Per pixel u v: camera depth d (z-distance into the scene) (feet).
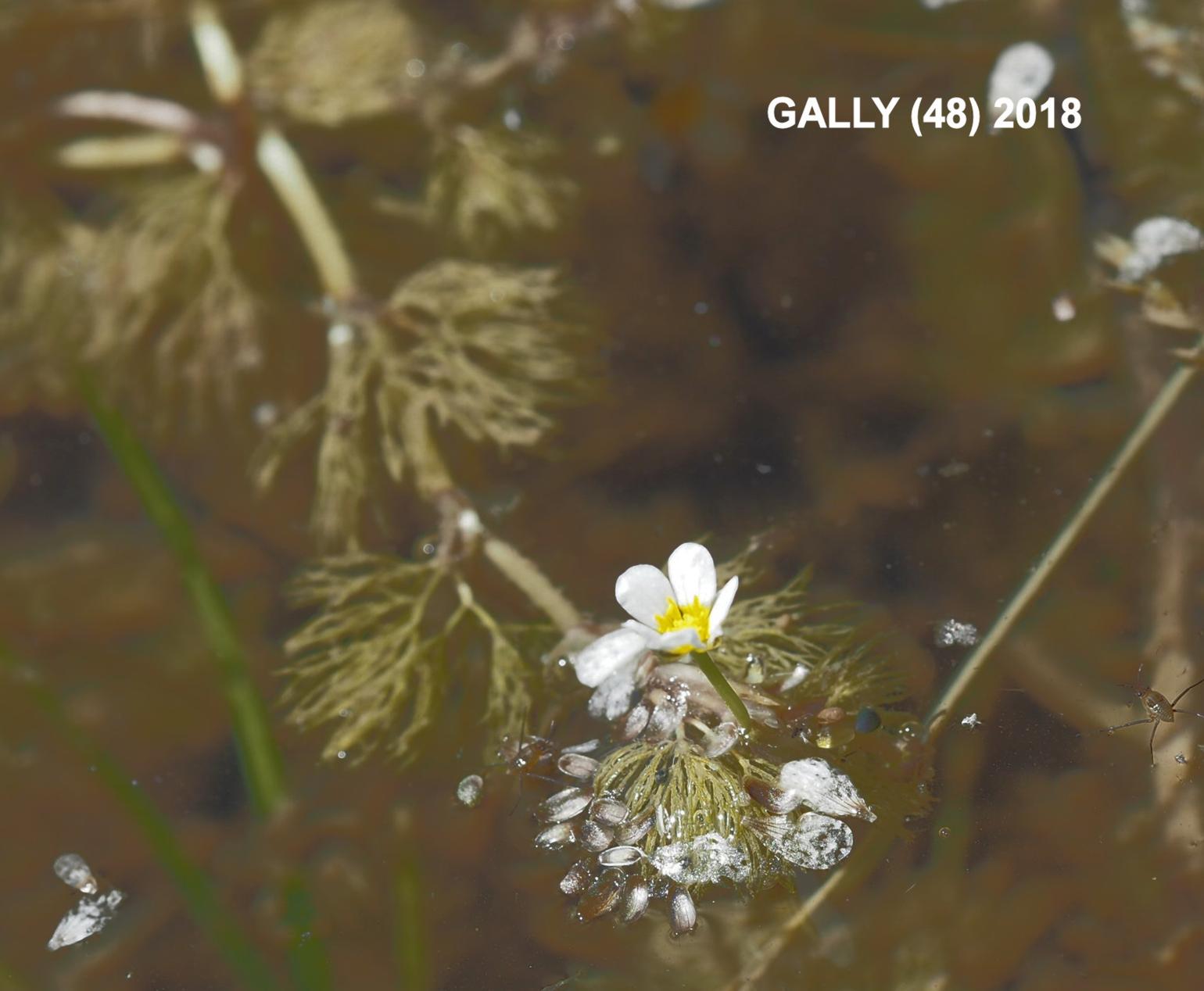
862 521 1.22
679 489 1.24
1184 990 1.12
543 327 1.28
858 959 1.13
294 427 1.27
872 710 1.15
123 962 1.15
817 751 1.14
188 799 1.18
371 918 1.15
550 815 1.14
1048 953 1.13
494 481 1.25
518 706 1.18
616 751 1.14
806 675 1.15
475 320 1.29
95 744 1.19
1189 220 1.27
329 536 1.24
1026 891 1.14
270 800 1.17
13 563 1.23
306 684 1.20
